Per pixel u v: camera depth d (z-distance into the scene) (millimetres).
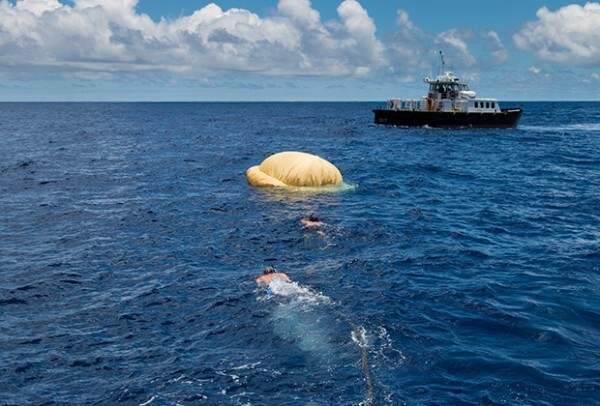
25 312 11922
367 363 9469
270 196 23969
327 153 42812
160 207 22234
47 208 22234
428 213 21359
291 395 8539
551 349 10000
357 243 16984
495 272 14336
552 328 10852
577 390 8625
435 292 12836
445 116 65688
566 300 12305
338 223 19250
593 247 16609
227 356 9797
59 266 14898
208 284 13422
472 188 27594
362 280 13633
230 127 79875
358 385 8797
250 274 14141
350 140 55219
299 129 73938
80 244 17047
